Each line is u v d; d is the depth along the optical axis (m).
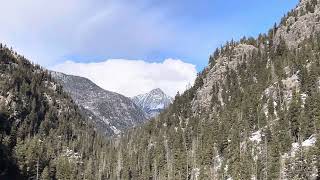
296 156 153.88
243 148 187.00
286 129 177.62
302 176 146.75
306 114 176.50
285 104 199.88
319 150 148.38
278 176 155.38
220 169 185.00
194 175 197.88
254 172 166.00
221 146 199.25
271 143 172.62
